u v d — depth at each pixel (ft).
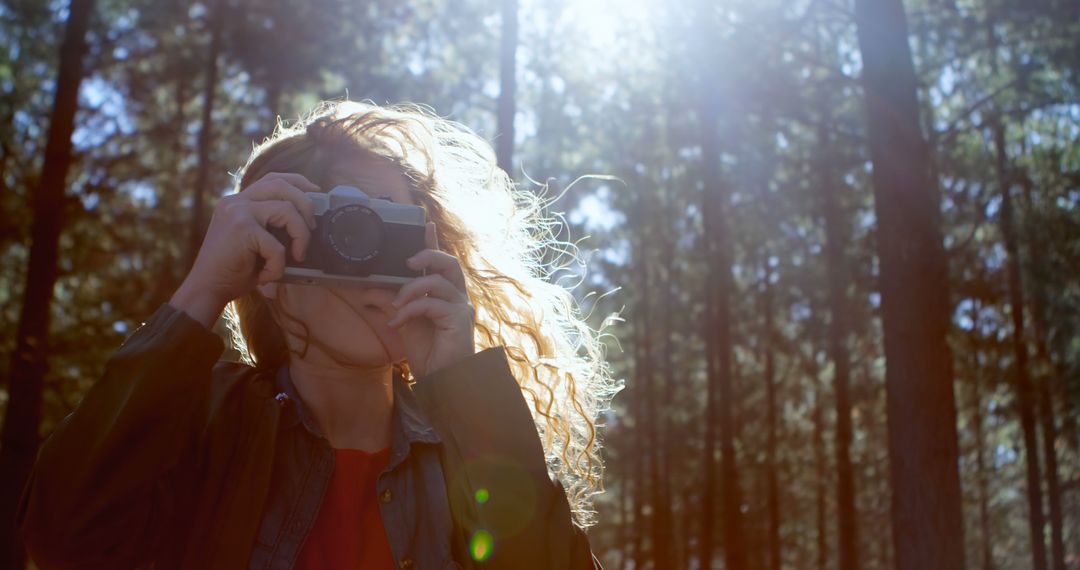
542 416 6.34
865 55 29.60
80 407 4.34
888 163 28.45
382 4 50.34
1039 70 35.40
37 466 4.31
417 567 4.68
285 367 5.14
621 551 114.42
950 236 46.93
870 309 63.41
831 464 91.61
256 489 4.63
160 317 4.51
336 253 4.81
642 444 106.11
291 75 48.44
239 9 48.67
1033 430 52.80
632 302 92.53
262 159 5.50
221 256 4.67
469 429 4.86
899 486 26.76
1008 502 68.23
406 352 5.05
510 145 29.86
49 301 35.45
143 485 4.44
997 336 50.39
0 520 32.55
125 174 49.55
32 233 35.83
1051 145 42.04
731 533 54.13
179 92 53.78
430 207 5.79
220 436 4.75
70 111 37.09
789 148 55.77
